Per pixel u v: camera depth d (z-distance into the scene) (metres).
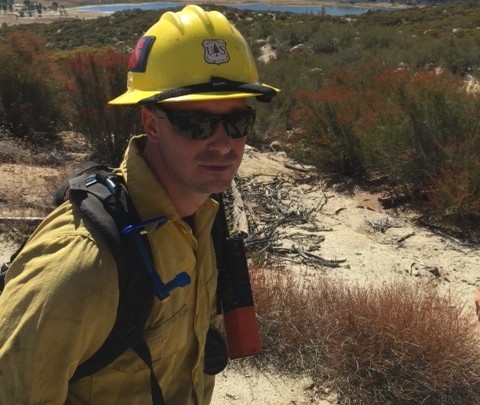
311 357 3.54
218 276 1.67
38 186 6.25
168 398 1.46
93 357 1.20
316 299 3.87
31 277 1.12
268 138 10.34
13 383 1.10
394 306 3.43
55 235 1.16
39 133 9.25
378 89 8.93
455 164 6.34
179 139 1.30
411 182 6.75
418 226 6.13
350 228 6.01
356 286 4.35
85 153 8.79
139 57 1.35
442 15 40.50
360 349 3.27
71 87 8.70
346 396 3.24
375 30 27.94
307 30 29.16
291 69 17.58
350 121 7.68
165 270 1.27
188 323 1.44
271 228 5.71
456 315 3.42
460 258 5.30
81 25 51.34
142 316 1.21
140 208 1.25
